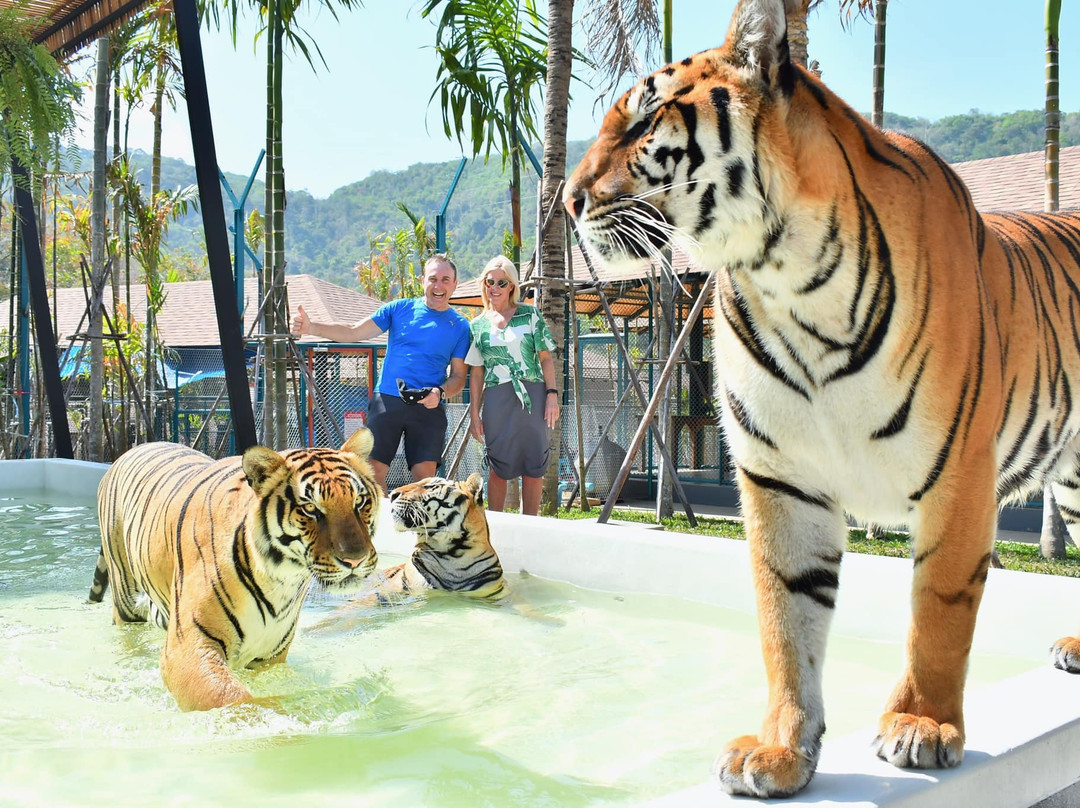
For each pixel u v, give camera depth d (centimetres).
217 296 723
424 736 279
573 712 302
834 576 231
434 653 378
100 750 267
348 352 1416
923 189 229
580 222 237
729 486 1088
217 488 342
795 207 212
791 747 197
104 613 437
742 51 218
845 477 226
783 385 223
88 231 1549
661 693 322
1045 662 352
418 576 504
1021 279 259
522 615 441
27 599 462
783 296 217
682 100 222
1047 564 689
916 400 214
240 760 260
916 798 182
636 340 1371
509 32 1077
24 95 742
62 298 2792
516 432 633
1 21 739
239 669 334
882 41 766
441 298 662
